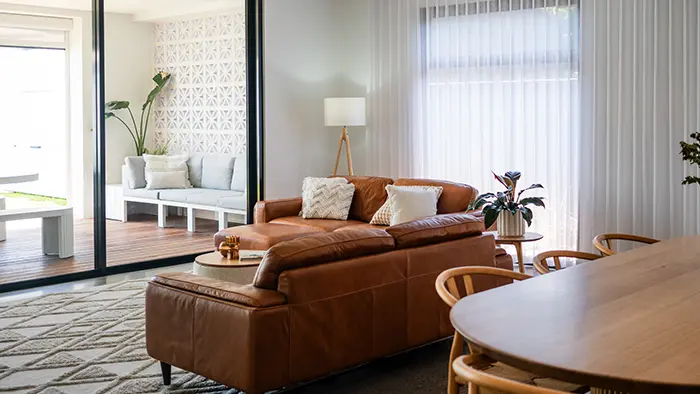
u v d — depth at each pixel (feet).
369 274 11.94
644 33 20.45
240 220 25.64
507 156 23.49
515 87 23.21
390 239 12.48
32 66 19.95
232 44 24.75
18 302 18.33
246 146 25.46
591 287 8.32
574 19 21.85
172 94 23.18
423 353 14.37
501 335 6.55
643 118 20.68
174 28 23.02
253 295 10.70
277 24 26.02
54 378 12.83
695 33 19.72
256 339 10.46
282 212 23.17
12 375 13.03
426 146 25.54
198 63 23.77
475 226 14.24
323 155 28.19
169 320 11.79
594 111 21.49
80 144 21.08
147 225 22.95
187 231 24.11
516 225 17.69
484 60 23.82
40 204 20.42
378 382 12.69
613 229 21.40
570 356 5.98
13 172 19.72
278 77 26.21
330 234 11.77
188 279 11.80
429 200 20.47
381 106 26.66
